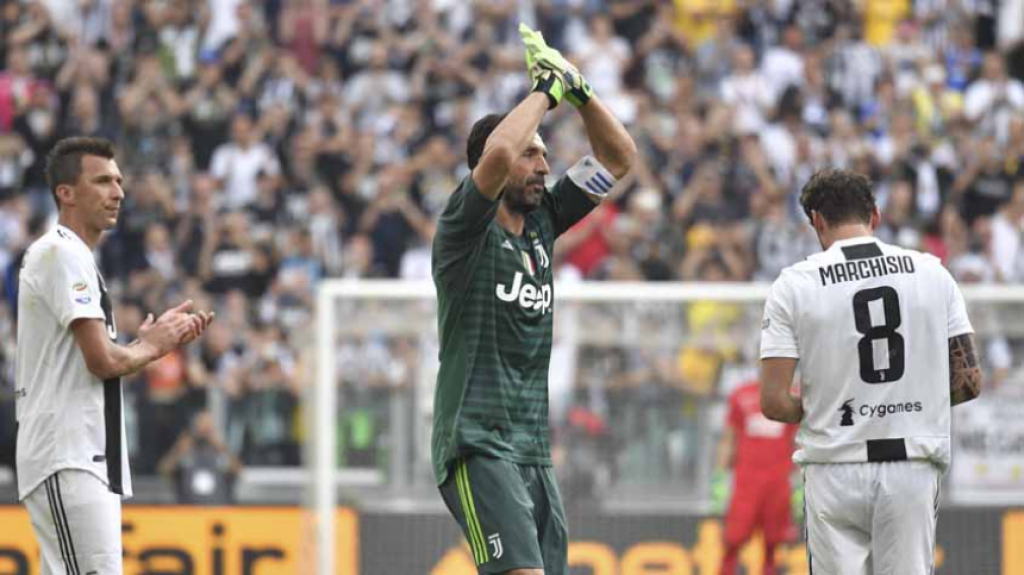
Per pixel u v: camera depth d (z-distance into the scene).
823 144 54.69
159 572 38.00
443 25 58.75
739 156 53.47
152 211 51.19
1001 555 35.16
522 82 56.50
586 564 35.19
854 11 61.03
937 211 53.88
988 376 35.62
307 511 36.94
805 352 20.38
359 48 57.88
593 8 59.69
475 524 19.50
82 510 20.45
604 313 35.88
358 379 35.62
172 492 39.47
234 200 52.78
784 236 50.31
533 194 19.95
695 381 35.72
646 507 35.31
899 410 20.06
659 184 52.66
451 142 54.38
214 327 44.44
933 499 20.25
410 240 51.00
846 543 20.31
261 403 40.09
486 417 19.64
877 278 20.25
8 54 56.56
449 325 19.86
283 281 48.22
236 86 55.81
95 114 54.59
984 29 62.09
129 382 40.34
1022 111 56.94
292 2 58.19
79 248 20.89
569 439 35.50
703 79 57.56
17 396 21.03
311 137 53.22
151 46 57.06
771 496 34.94
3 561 37.56
